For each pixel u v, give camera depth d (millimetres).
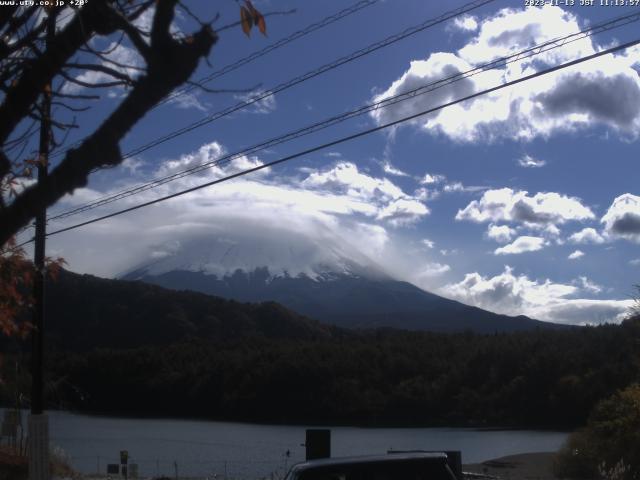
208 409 87625
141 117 3770
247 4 4621
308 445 14070
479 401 85500
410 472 9398
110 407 85750
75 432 64625
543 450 53938
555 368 82312
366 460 9359
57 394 25766
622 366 73625
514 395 82938
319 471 9133
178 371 90250
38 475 14930
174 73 3713
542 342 89812
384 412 86500
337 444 55625
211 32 3742
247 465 41781
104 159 3750
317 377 88500
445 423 84375
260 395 86625
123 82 4445
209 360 93250
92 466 40938
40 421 15227
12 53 4469
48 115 4914
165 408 87375
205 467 41000
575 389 77500
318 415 85562
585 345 83312
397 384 91125
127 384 87438
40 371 16234
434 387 89188
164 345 102188
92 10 3980
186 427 72250
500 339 96688
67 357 90500
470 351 95938
